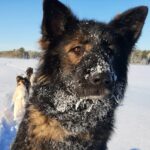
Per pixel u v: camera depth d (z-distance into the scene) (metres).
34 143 0.37
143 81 2.35
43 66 0.39
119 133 0.79
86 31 0.40
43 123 0.37
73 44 0.40
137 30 0.44
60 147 0.37
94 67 0.37
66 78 0.38
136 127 0.86
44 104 0.37
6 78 2.27
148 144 0.71
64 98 0.38
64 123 0.37
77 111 0.38
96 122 0.39
